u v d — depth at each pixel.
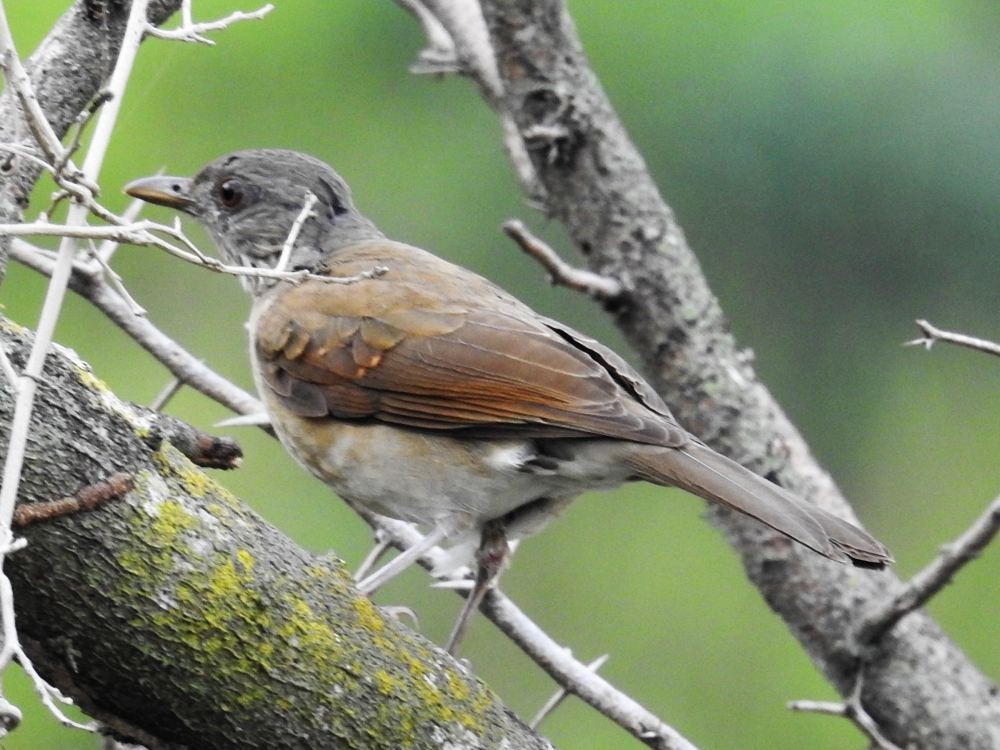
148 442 6.29
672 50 15.00
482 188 16.22
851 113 14.48
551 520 9.53
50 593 6.06
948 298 15.43
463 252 16.17
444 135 16.34
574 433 8.83
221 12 15.88
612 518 16.58
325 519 14.55
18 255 8.94
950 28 14.44
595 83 11.52
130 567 6.14
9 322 6.19
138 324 9.34
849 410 16.08
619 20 15.07
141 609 6.18
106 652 6.21
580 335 9.55
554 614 15.96
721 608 15.88
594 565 16.22
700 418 11.30
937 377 16.02
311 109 16.20
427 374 9.19
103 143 6.35
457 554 9.38
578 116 11.34
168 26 14.66
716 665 15.55
